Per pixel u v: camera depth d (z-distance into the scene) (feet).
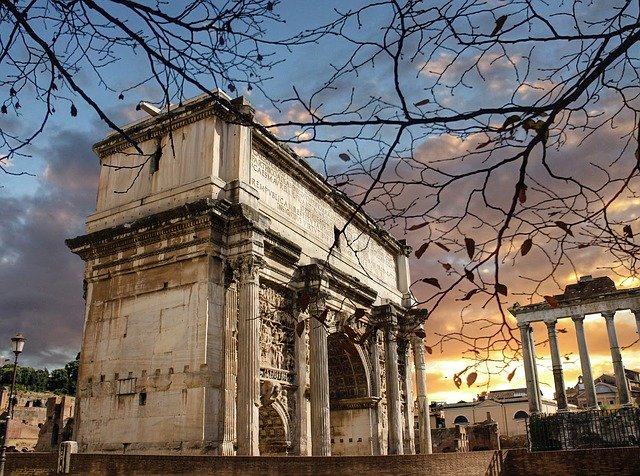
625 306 180.45
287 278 117.39
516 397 333.62
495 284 16.93
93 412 104.32
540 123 16.62
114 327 108.47
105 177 123.54
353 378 147.54
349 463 79.97
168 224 105.29
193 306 99.55
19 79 20.85
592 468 92.79
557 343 187.11
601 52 15.33
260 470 75.77
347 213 154.71
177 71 18.70
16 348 101.30
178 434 92.94
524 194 16.60
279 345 113.60
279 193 125.90
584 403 229.25
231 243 104.37
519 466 97.09
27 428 261.85
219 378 96.58
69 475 80.79
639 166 15.79
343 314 132.87
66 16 19.70
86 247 116.78
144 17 18.79
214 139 109.91
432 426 301.02
